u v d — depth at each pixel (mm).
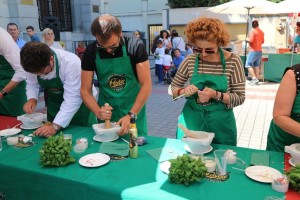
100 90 2170
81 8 11438
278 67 8000
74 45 10312
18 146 1884
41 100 6223
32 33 6926
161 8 17375
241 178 1407
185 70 2057
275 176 1384
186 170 1341
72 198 1456
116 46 1907
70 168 1555
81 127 2264
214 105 1939
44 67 1837
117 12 18625
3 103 2908
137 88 2174
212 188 1321
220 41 1778
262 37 7945
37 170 1534
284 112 1593
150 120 5176
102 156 1667
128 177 1442
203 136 1740
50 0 10406
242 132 4355
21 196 1612
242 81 1907
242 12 8852
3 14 8023
